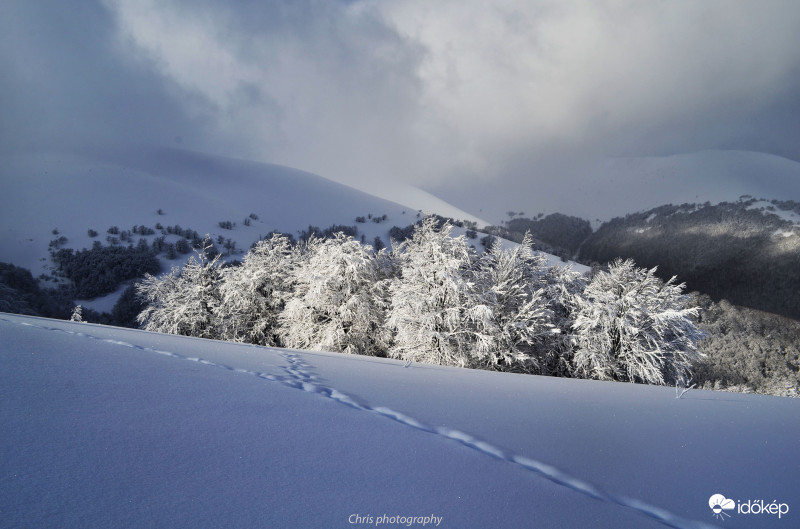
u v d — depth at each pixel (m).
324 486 1.61
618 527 1.50
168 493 1.42
